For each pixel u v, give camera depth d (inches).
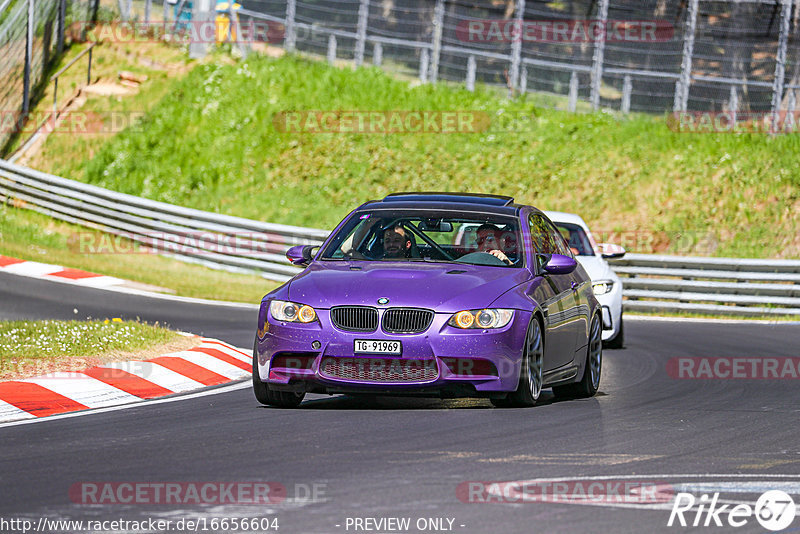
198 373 1569.9
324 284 1295.5
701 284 2982.3
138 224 3403.1
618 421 1240.8
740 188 3902.6
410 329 1251.2
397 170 4020.7
